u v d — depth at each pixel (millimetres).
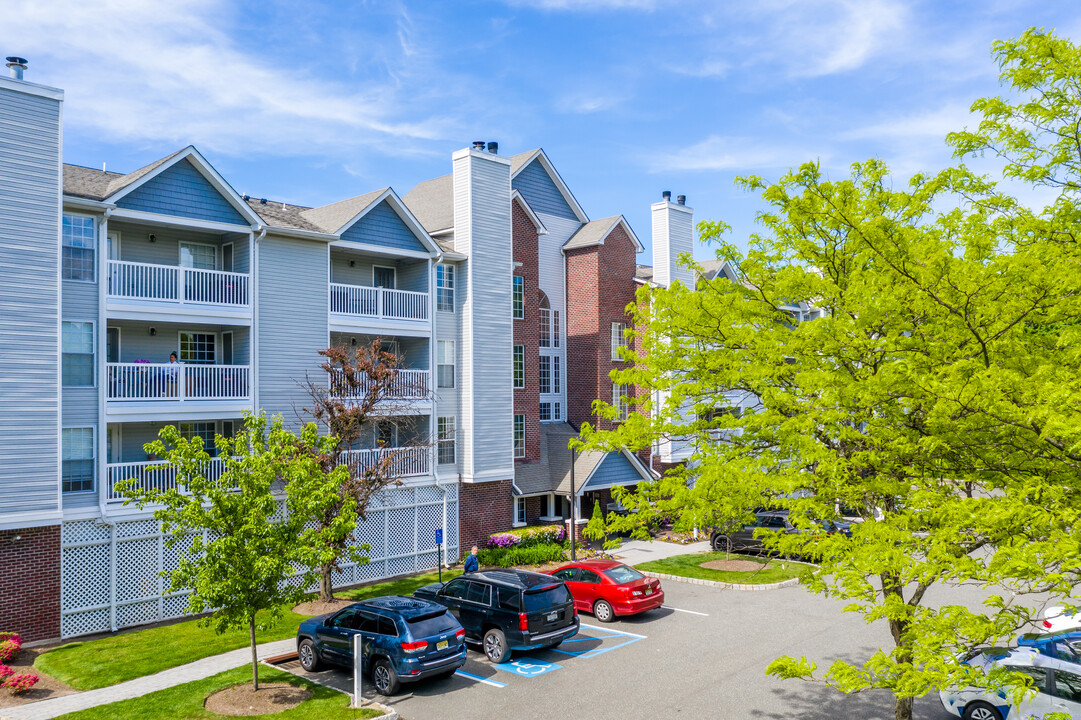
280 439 15805
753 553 29438
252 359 23375
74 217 20344
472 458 28531
